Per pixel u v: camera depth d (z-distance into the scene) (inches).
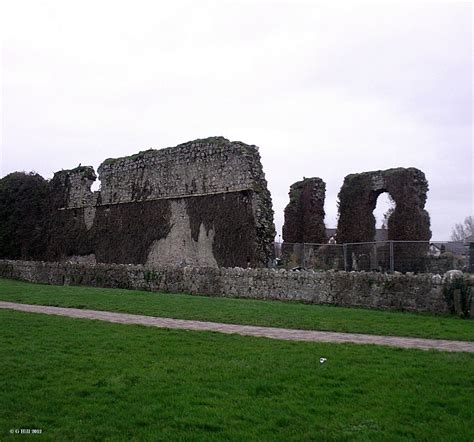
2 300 837.2
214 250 1165.7
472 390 335.3
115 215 1423.5
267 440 263.3
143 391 334.0
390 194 1282.0
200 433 273.1
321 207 1409.9
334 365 396.2
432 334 536.1
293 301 831.7
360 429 275.0
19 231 1680.6
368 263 1055.6
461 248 1072.8
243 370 381.4
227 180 1158.3
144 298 840.9
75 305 761.6
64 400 318.7
